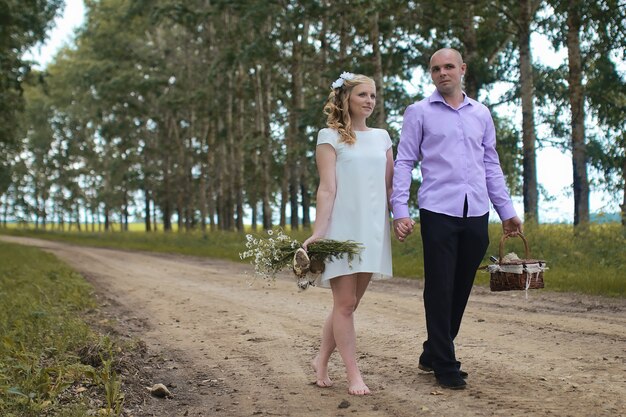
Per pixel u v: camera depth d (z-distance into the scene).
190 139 43.00
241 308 9.03
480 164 4.75
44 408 4.04
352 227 4.50
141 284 13.31
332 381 4.84
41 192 72.50
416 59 24.30
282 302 9.52
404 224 4.60
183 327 7.66
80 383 4.72
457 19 21.23
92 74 40.16
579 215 17.34
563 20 20.36
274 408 4.20
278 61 28.12
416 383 4.68
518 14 21.72
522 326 6.84
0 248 28.22
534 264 4.59
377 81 21.20
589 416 3.73
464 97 4.83
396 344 6.12
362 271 4.44
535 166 19.58
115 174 49.56
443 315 4.61
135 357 5.77
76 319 7.27
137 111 44.88
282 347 6.18
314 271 4.46
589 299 9.01
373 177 4.56
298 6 23.69
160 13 29.25
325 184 4.54
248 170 37.34
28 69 21.98
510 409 3.93
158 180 49.34
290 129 29.19
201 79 37.91
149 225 54.28
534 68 23.66
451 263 4.64
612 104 19.11
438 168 4.69
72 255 26.50
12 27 20.97
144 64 40.97
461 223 4.66
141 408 4.26
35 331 6.46
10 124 25.88
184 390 4.78
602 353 5.41
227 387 4.82
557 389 4.32
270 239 4.53
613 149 18.30
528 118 19.50
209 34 36.09
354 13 22.02
